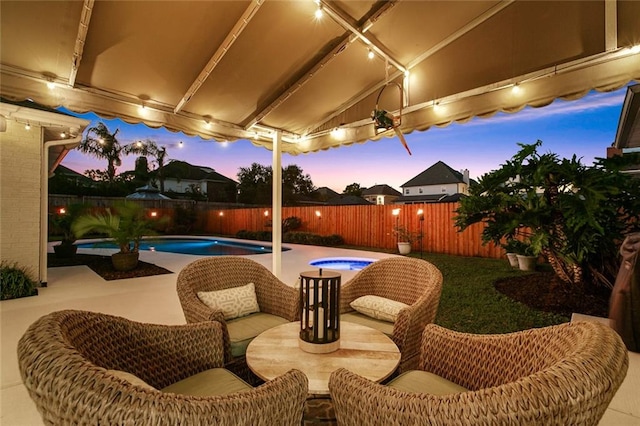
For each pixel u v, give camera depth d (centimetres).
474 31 297
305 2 258
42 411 82
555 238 360
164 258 809
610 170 324
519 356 139
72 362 84
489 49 296
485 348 152
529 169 367
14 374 230
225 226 1552
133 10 236
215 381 156
